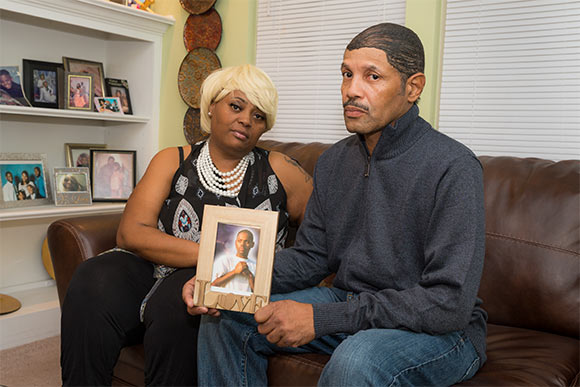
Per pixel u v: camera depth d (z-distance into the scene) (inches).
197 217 66.0
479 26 84.0
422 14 87.0
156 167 68.2
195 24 114.0
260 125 66.9
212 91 66.0
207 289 49.7
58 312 102.7
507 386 44.9
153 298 59.4
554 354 53.4
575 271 59.8
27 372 84.6
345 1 99.4
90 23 104.0
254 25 110.3
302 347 51.7
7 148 107.8
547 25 78.8
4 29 104.7
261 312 46.4
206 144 70.8
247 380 51.3
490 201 67.1
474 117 85.3
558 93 78.5
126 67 123.0
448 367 44.7
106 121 127.3
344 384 40.8
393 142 50.8
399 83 49.1
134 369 62.2
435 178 48.0
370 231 51.1
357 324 45.8
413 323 43.9
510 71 82.0
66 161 117.0
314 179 60.3
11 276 110.3
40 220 114.3
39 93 108.0
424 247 49.0
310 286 57.7
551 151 79.4
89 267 62.1
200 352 52.5
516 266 63.1
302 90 105.6
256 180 68.7
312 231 58.6
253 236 49.5
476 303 51.9
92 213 109.3
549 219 62.9
